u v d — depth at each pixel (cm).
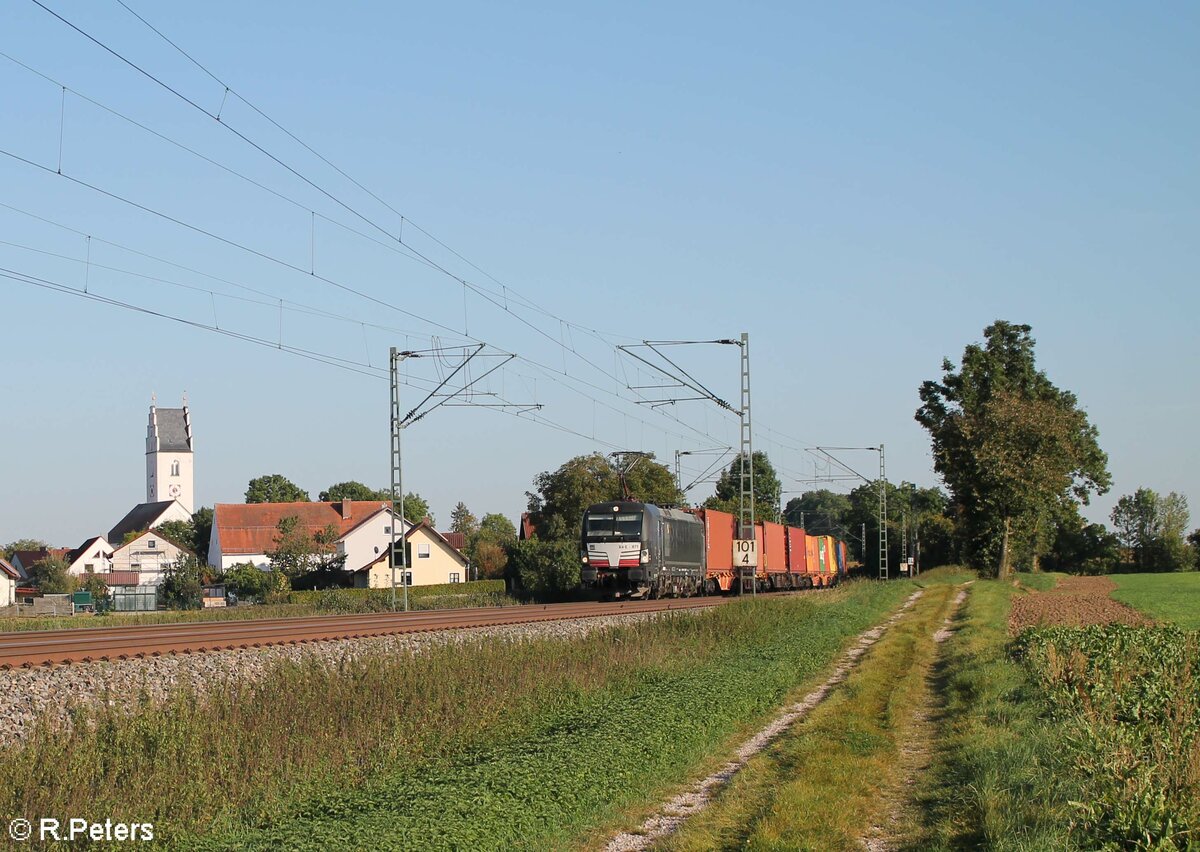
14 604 7731
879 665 3000
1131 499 15925
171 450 16375
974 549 8694
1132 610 5025
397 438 4362
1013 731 1866
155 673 1977
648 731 1708
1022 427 8056
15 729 1534
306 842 1116
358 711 1647
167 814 1184
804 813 1438
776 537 7175
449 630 3088
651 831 1409
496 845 1192
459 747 1627
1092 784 1365
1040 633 2997
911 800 1573
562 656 2358
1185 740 1530
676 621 3306
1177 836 1194
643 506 5022
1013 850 1216
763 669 2528
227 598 8194
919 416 8956
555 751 1541
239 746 1399
